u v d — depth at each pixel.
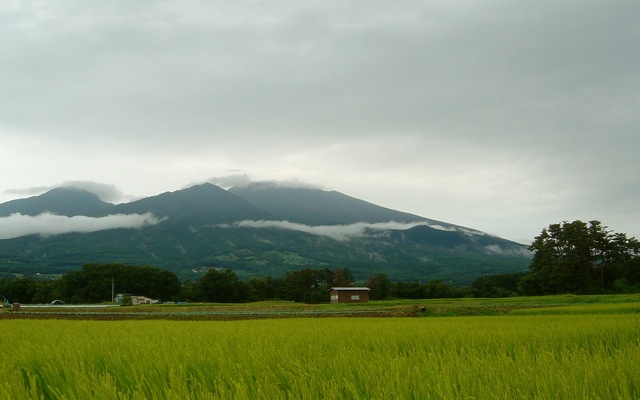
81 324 23.89
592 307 34.00
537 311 34.12
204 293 108.81
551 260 83.56
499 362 6.80
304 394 5.22
